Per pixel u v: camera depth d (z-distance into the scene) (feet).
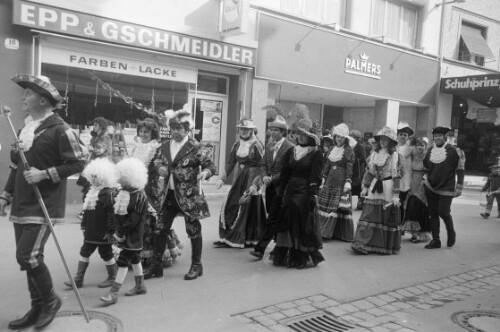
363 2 47.96
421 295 17.12
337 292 16.79
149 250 17.51
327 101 55.62
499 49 64.23
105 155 25.04
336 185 25.04
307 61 42.47
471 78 54.03
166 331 12.82
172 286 16.44
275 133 21.13
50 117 12.51
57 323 12.92
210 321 13.62
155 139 18.90
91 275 17.11
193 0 34.58
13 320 12.90
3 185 27.66
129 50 32.09
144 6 32.42
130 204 14.43
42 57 29.09
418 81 54.54
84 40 29.63
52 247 20.10
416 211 25.90
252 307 14.89
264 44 39.14
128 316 13.67
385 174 22.34
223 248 22.00
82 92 30.96
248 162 21.84
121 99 32.65
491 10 62.08
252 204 22.00
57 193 12.53
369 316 14.82
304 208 19.17
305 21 42.14
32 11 27.45
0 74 27.32
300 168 19.22
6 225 23.40
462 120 61.11
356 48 46.85
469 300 16.81
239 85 38.47
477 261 22.49
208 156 17.08
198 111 37.50
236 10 34.04
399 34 52.95
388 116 51.96
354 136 34.91
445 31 57.26
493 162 41.27
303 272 18.97
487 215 36.11
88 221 15.56
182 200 16.76
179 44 33.47
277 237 19.67
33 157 12.20
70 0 29.25
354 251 22.81
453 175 24.48
